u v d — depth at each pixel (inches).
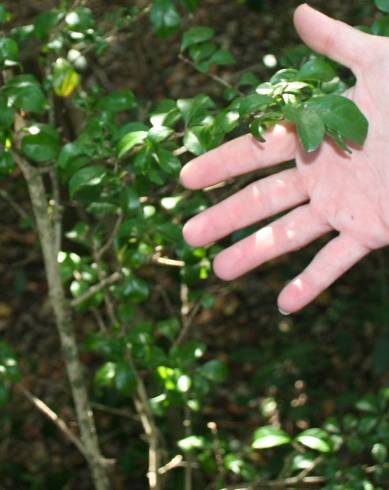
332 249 27.4
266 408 48.5
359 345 54.4
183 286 35.1
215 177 26.7
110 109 28.0
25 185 52.1
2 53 26.5
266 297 59.2
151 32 44.4
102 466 33.8
